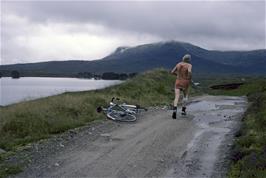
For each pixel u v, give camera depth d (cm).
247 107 2041
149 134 1277
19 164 934
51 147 1102
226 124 1479
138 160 976
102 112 1653
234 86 4944
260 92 2944
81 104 1666
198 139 1208
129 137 1232
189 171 891
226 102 2469
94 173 873
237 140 1123
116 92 2381
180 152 1052
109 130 1344
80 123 1436
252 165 841
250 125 1308
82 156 1009
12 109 1540
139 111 1842
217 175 859
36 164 941
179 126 1429
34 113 1405
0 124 1309
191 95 3141
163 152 1051
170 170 898
